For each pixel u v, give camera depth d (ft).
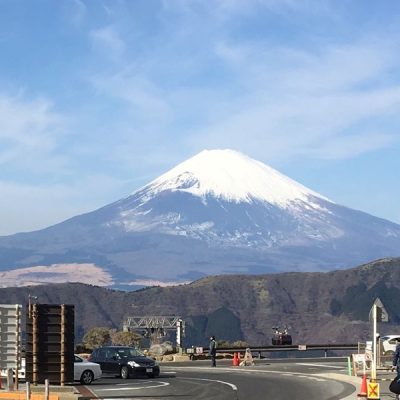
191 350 226.58
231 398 99.30
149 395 104.68
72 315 109.60
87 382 126.41
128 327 325.42
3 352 99.55
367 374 133.49
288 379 133.90
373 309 98.78
